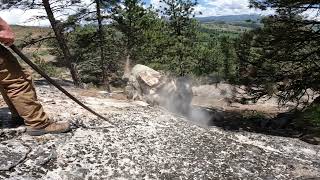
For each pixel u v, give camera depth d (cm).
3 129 550
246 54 1301
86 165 515
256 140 741
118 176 506
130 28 2539
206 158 595
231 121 1314
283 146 728
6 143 523
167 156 578
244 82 1315
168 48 2631
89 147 558
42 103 772
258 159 626
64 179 479
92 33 2214
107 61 2795
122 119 709
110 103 889
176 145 623
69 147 546
